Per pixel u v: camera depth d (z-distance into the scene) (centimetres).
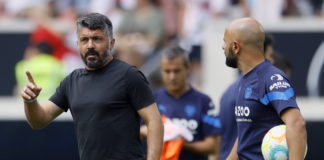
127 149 1694
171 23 3716
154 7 3734
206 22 3684
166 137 2203
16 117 3192
